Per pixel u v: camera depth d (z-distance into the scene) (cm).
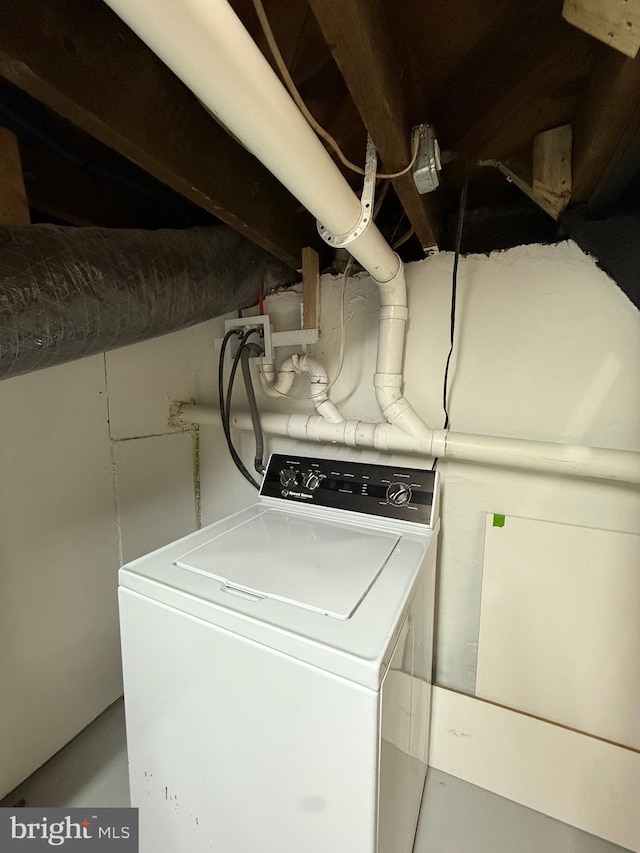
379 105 63
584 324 116
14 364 80
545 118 93
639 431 113
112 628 159
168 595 86
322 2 46
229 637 78
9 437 124
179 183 78
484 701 134
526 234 133
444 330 134
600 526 119
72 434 141
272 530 119
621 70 59
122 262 93
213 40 39
